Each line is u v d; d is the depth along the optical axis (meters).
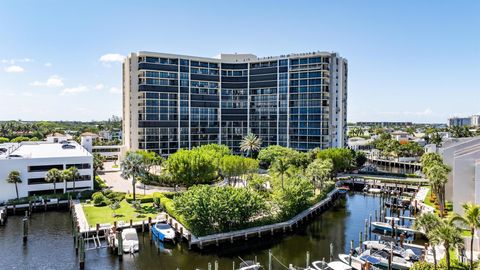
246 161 92.81
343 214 75.44
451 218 38.91
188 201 56.12
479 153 56.50
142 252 51.69
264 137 140.50
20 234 59.75
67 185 84.38
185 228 57.12
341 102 136.25
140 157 80.44
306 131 131.38
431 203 73.62
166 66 129.62
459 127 188.38
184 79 133.88
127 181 101.12
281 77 136.62
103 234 57.03
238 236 55.44
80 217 63.94
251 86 143.12
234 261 49.31
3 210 69.44
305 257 51.31
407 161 159.50
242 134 144.38
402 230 60.72
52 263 48.06
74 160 85.19
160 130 128.25
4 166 77.38
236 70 144.88
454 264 40.47
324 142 128.38
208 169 84.81
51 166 82.88
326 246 55.69
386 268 46.53
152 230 58.44
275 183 77.81
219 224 55.91
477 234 47.75
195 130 136.50
